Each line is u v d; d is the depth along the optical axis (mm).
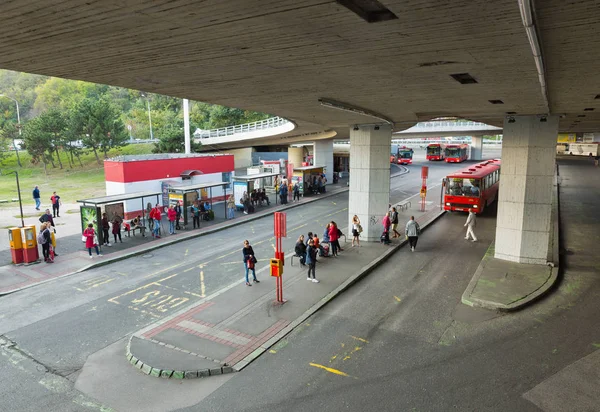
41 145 55875
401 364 9812
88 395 8945
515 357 9992
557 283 14883
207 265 17859
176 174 29281
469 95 11953
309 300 13578
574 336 10961
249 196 29516
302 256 16750
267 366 9891
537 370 9414
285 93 11773
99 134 56469
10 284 15680
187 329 11703
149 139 73312
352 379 9258
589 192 35094
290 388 9000
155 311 13219
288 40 6512
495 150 94562
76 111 58125
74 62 7758
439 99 12820
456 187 27859
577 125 30625
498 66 8258
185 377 9508
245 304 13336
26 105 104062
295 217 28031
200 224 25719
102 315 12961
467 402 8336
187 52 7156
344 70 8719
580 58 7699
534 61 7789
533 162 16594
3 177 55250
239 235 23422
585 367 9477
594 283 14766
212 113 75562
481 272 15961
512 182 17094
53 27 5691
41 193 42000
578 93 11656
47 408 8531
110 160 26859
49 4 4828
